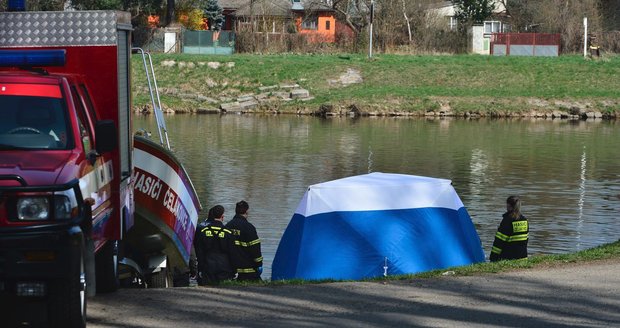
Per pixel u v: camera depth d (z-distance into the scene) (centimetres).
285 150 6700
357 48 12694
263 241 3591
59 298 1445
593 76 11025
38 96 1658
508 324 1554
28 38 1816
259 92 10519
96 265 1847
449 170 5769
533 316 1611
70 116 1638
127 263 2328
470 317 1606
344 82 10788
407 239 2803
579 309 1667
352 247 2773
